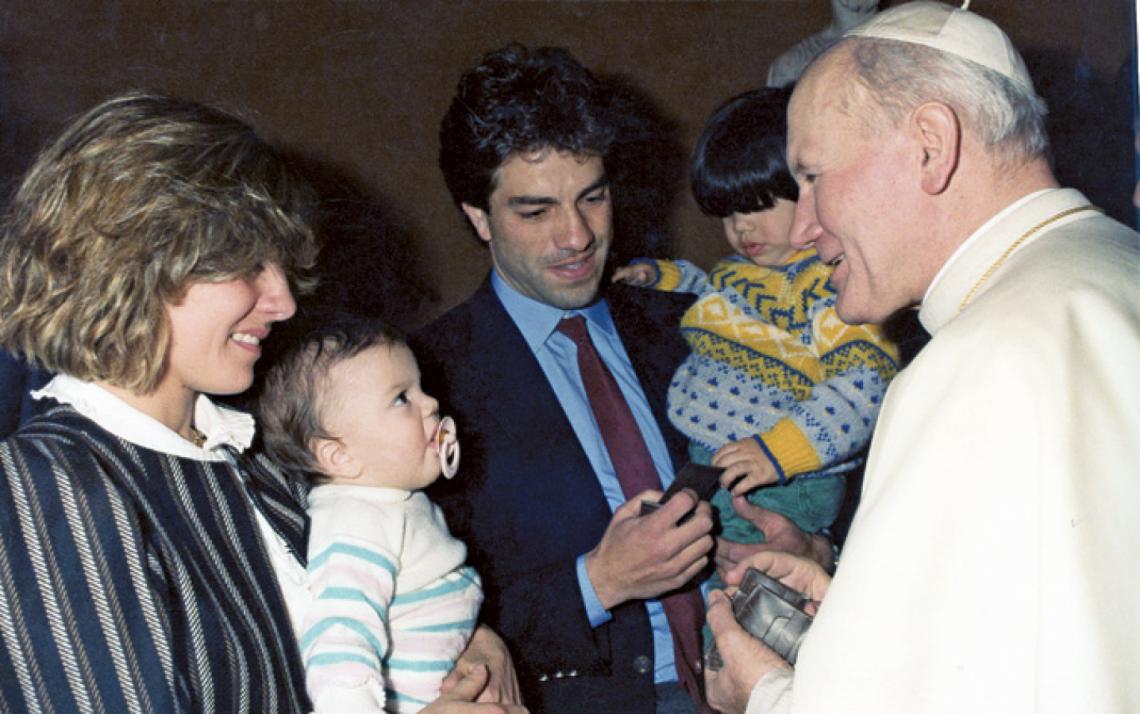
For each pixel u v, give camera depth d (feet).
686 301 8.44
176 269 4.47
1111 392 4.33
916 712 4.17
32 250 4.48
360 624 5.14
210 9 13.28
